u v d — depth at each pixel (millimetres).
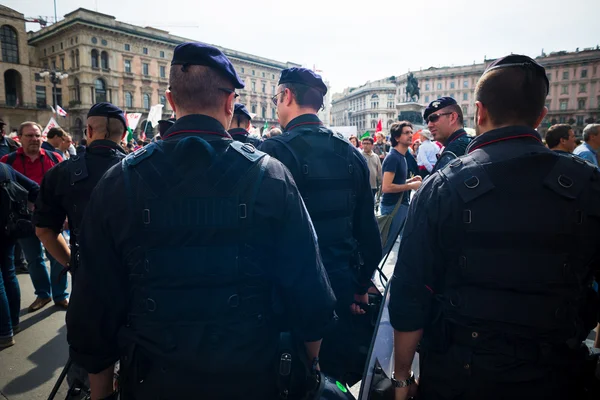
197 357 1040
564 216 1095
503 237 1109
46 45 47094
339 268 1958
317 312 1216
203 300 1056
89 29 41719
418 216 1258
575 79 65375
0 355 3107
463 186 1159
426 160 6852
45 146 5664
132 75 45469
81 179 2123
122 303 1138
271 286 1207
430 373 1253
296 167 1903
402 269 1268
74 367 1675
